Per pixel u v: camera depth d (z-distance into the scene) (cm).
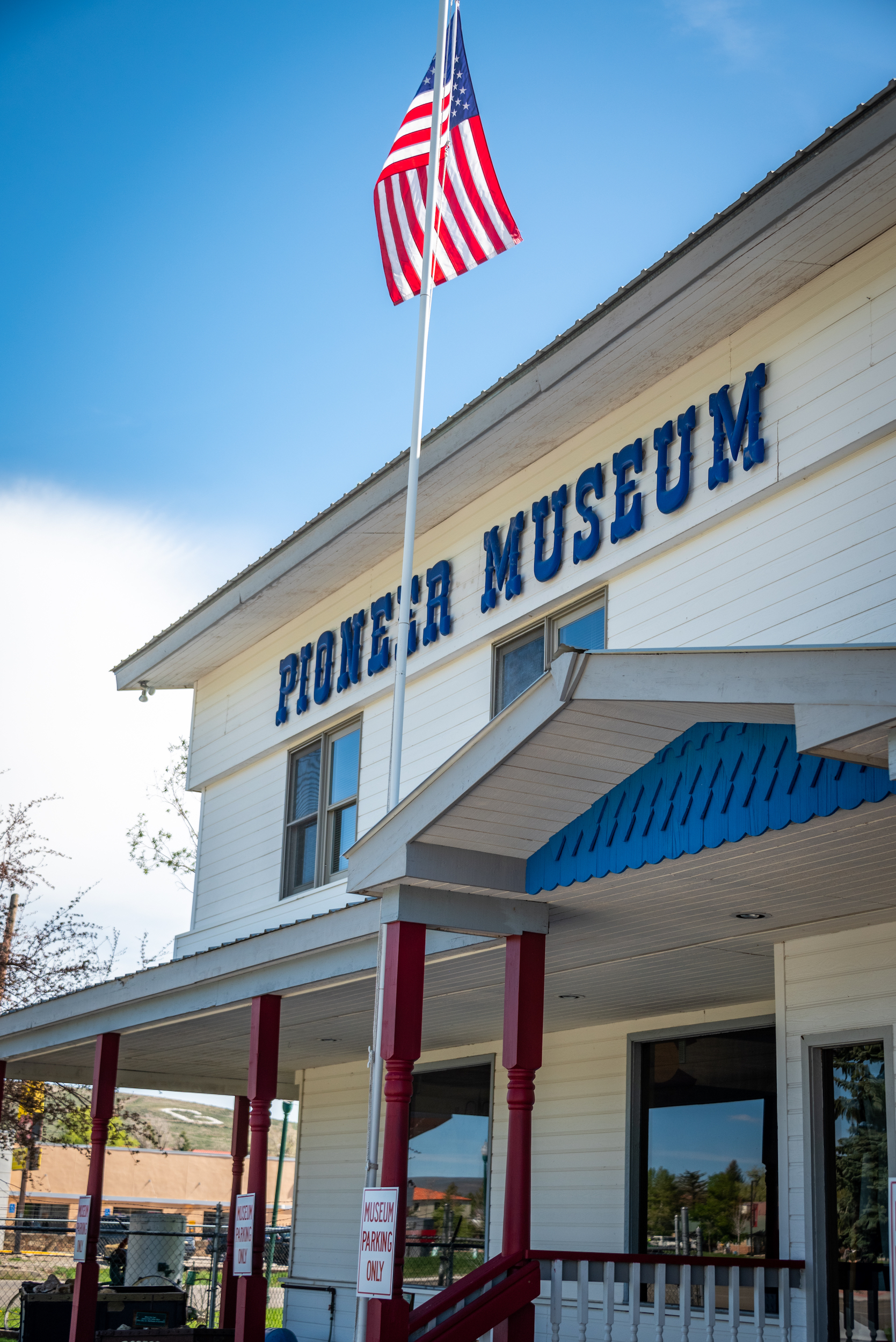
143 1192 5241
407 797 833
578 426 1224
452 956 994
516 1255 828
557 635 1248
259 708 1756
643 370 1133
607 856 805
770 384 1041
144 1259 1795
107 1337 1321
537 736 750
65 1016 1494
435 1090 1603
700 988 1157
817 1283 961
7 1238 4522
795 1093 1005
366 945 1054
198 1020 1355
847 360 979
